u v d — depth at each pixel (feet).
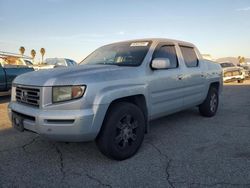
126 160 12.79
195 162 12.45
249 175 11.03
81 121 11.08
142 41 16.34
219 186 10.15
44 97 11.39
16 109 12.57
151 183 10.47
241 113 23.88
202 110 21.70
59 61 61.52
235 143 15.16
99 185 10.36
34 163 12.46
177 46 17.75
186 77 17.57
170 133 17.33
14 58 46.57
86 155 13.39
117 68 13.25
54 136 11.32
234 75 63.00
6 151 13.99
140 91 13.50
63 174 11.32
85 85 11.31
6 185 10.36
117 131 12.45
